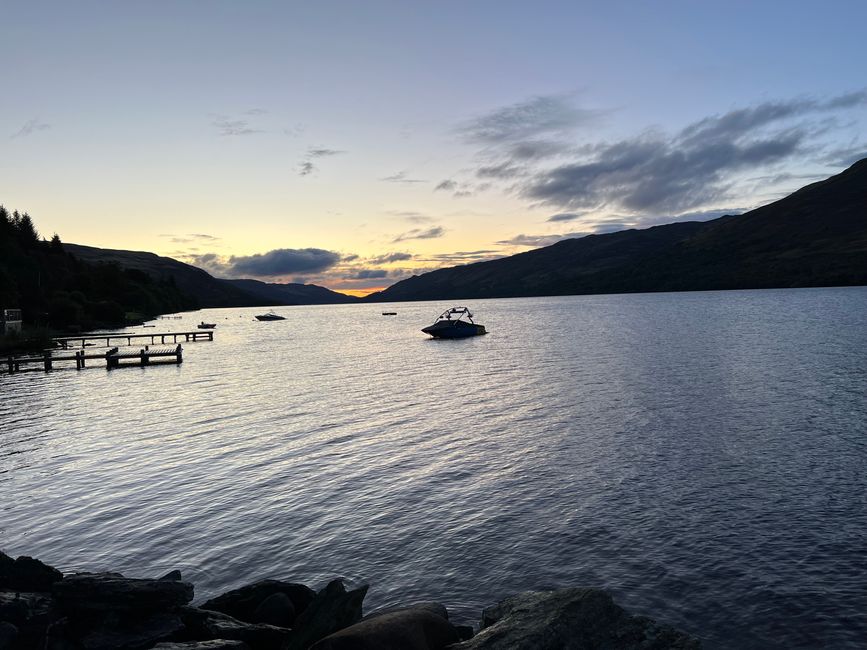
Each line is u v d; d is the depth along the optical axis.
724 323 95.69
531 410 30.98
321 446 24.03
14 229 166.12
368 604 11.61
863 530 14.30
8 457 23.36
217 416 31.44
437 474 19.75
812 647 9.85
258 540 14.64
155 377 50.66
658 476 18.92
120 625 9.51
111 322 144.25
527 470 19.98
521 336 88.62
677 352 57.28
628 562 13.06
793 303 153.25
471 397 36.03
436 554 13.69
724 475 18.81
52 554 14.03
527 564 13.10
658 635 8.87
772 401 30.92
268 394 39.38
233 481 19.41
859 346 56.53
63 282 155.75
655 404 31.28
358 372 51.78
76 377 51.69
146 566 13.34
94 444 25.30
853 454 20.70
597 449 22.45
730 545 13.72
